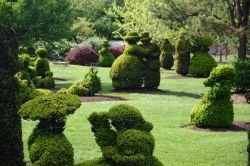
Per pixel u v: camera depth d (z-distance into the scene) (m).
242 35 25.84
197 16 25.09
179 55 32.41
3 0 24.05
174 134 13.42
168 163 10.49
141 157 6.98
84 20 51.25
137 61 23.83
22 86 12.02
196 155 11.21
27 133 13.16
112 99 20.44
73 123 14.61
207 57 31.16
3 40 8.34
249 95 18.95
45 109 7.22
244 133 13.84
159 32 34.84
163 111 17.39
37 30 27.84
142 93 23.05
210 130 14.22
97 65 41.72
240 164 10.57
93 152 11.25
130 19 45.72
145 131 7.41
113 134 7.38
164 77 31.34
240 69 21.97
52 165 7.11
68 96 7.55
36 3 27.36
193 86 26.22
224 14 28.28
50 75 25.58
